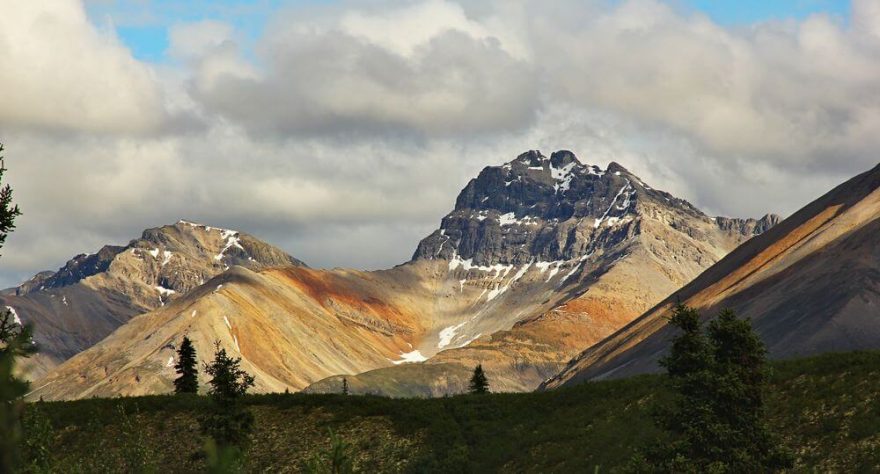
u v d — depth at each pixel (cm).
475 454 8819
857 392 7038
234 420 8056
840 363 7531
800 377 7581
